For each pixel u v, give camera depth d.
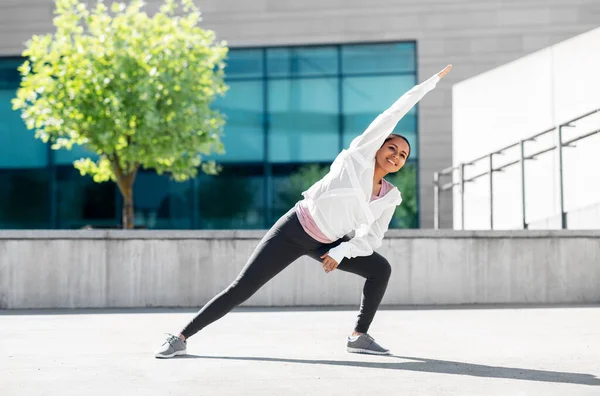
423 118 17.77
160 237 8.42
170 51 13.65
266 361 4.60
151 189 18.03
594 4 17.48
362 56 18.05
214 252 8.41
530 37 17.59
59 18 13.77
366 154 4.43
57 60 13.53
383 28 17.94
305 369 4.31
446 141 17.69
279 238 4.58
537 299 8.41
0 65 18.66
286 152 18.02
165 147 13.67
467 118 13.81
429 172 17.69
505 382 3.91
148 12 18.47
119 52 13.52
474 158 13.56
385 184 4.58
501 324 6.53
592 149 10.30
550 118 11.42
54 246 8.43
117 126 13.13
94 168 14.52
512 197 12.34
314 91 18.08
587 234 8.44
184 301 8.40
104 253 8.42
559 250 8.43
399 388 3.76
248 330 6.21
